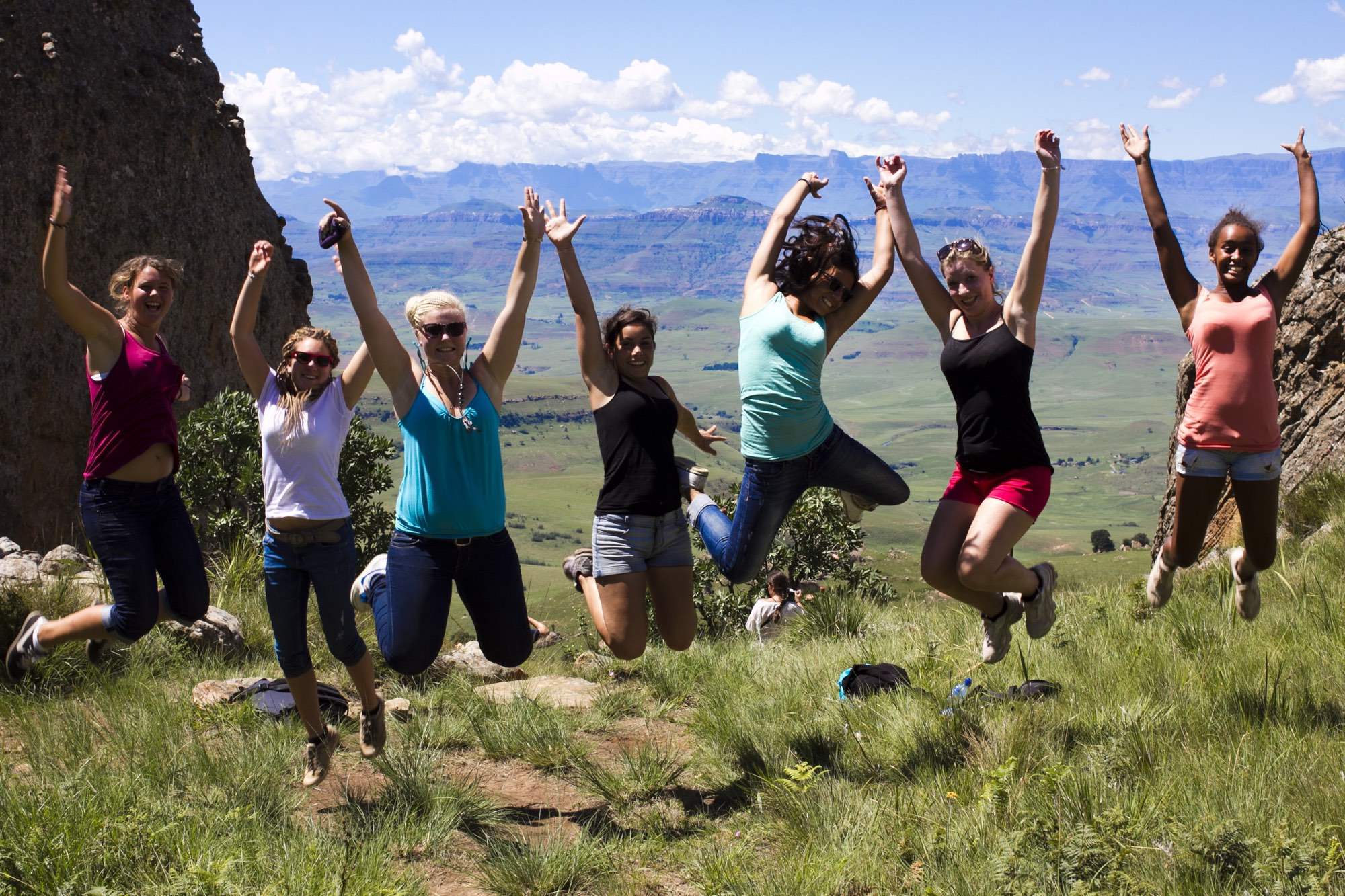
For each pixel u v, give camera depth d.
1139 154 5.43
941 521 5.16
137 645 7.08
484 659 8.41
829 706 5.94
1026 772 4.38
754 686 6.91
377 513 16.88
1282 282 5.17
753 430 5.14
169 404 5.08
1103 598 8.27
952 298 5.04
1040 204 4.86
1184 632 6.32
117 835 3.86
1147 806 3.91
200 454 13.78
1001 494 4.95
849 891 3.77
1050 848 3.59
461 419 4.64
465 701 6.62
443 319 4.56
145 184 19.42
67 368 17.80
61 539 17.48
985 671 6.41
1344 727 4.48
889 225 5.40
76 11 19.19
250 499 14.00
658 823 4.71
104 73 19.09
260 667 7.51
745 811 4.78
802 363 5.02
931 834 3.98
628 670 7.89
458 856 4.38
